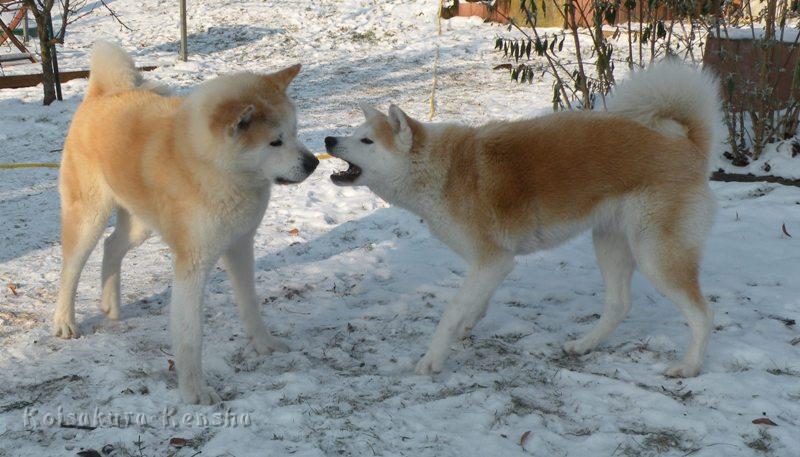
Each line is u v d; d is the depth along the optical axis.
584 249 4.50
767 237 4.47
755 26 6.64
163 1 13.51
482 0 6.23
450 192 3.58
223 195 3.41
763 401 3.35
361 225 4.84
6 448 3.25
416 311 3.99
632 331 3.79
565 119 3.60
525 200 3.55
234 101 3.38
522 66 5.30
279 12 12.11
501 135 3.59
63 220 3.82
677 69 3.54
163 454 3.21
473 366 3.63
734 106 5.20
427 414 3.36
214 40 11.13
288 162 3.44
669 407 3.36
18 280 4.28
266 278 4.29
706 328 3.49
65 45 11.05
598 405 3.39
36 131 6.90
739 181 5.10
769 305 3.91
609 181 3.52
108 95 3.74
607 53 5.15
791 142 5.09
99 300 4.12
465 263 4.39
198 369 3.46
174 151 3.43
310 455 3.16
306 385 3.50
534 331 3.82
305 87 8.41
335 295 4.15
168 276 4.34
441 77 8.38
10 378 3.57
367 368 3.65
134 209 3.62
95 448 3.23
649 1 5.07
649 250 3.49
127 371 3.59
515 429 3.29
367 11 11.88
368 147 3.59
